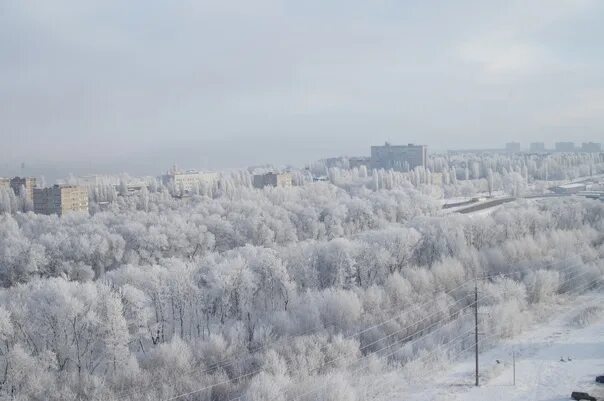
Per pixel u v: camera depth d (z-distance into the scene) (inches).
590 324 2977.4
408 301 3142.2
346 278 3592.5
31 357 2218.3
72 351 2413.9
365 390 2127.2
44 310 2461.9
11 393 2070.6
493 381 2274.9
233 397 2079.2
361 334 2723.9
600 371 2363.4
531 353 2598.4
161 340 2748.5
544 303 3287.4
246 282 3083.2
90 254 4407.0
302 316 2832.2
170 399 2032.5
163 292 2945.4
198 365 2345.0
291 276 3501.5
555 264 3804.1
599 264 3932.1
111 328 2389.3
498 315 2869.1
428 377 2316.7
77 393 2130.9
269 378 1995.6
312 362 2299.5
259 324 2746.1
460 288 3432.6
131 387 2144.4
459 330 2790.4
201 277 3255.4
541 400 2107.5
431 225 4493.1
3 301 2815.0
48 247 4392.2
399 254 3959.2
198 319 2947.8
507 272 3799.2
